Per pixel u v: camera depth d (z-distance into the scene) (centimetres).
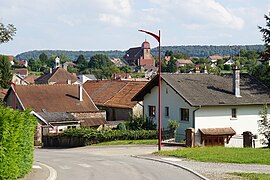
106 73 15575
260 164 2259
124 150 3728
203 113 4459
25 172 1912
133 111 5984
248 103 4594
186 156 2636
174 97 4688
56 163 2591
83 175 2030
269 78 5872
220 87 4784
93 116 5972
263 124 3888
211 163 2331
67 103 6044
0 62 8575
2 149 1503
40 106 5897
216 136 4428
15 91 6025
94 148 4128
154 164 2405
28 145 1927
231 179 1778
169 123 4475
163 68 14812
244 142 3672
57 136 4884
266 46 5972
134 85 6775
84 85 7656
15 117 1684
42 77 12438
